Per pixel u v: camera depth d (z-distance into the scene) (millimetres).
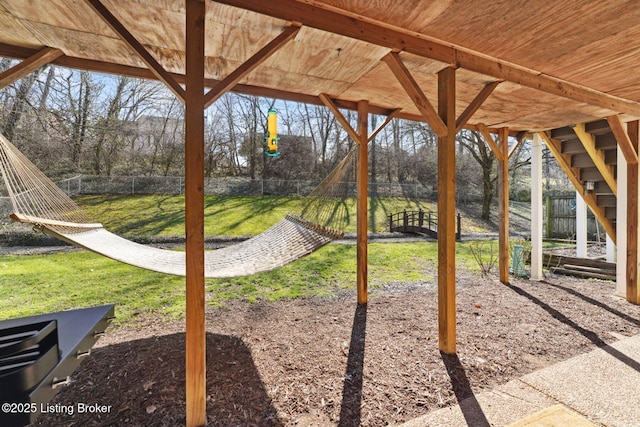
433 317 3297
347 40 1994
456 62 2307
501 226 4781
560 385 2045
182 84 2910
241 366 2283
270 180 14914
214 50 2297
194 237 1633
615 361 2365
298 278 4988
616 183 4332
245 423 1689
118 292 4117
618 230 3963
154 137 14133
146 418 1709
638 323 3121
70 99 11742
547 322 3162
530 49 2266
